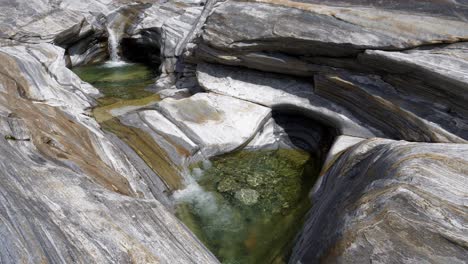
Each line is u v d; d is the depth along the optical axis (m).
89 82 13.69
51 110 8.12
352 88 8.81
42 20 14.42
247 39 9.95
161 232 4.84
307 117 9.99
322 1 10.31
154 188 7.36
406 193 4.64
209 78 11.21
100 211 4.71
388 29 8.30
